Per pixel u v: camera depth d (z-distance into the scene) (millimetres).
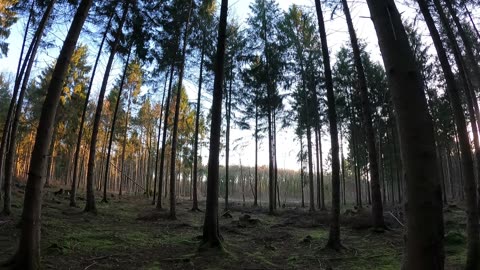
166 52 16453
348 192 60812
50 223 10438
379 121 27656
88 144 35812
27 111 31578
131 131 34781
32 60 12008
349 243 10289
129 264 7082
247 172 71875
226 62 21000
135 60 18531
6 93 37750
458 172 38125
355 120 28656
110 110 32000
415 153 2209
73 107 28125
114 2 14102
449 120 25859
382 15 2457
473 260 5934
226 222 15602
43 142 5590
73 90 27812
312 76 22828
